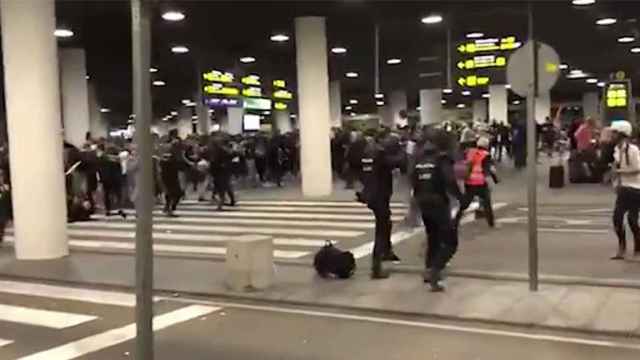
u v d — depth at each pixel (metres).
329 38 24.28
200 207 20.03
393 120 59.56
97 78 37.03
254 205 20.11
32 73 12.15
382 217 10.18
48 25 12.25
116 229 16.56
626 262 10.80
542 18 20.16
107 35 21.36
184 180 23.08
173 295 9.66
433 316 8.21
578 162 22.97
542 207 17.62
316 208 19.03
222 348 7.23
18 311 8.94
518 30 22.69
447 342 7.23
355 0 17.16
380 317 8.33
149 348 4.92
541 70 8.75
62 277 10.88
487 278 9.95
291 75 37.47
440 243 9.38
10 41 12.12
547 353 6.80
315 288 9.68
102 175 18.77
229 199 21.47
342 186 24.83
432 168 9.30
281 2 17.08
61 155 12.74
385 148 10.17
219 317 8.48
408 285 9.72
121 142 25.33
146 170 4.87
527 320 7.80
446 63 24.84
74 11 17.14
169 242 14.11
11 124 12.34
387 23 21.00
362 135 22.89
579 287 9.26
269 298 9.20
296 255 12.38
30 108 12.23
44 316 8.66
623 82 24.03
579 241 12.83
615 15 19.70
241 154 26.92
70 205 17.86
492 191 21.39
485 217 15.07
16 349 7.29
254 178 27.84
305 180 21.66
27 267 11.70
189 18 18.33
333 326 7.96
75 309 9.02
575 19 20.48
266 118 54.81
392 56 29.72
